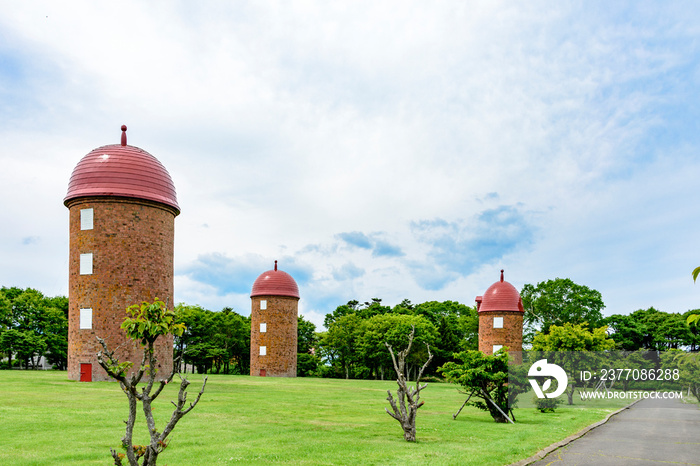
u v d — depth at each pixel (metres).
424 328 68.38
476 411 25.16
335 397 30.86
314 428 17.53
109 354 8.31
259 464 11.61
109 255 34.84
